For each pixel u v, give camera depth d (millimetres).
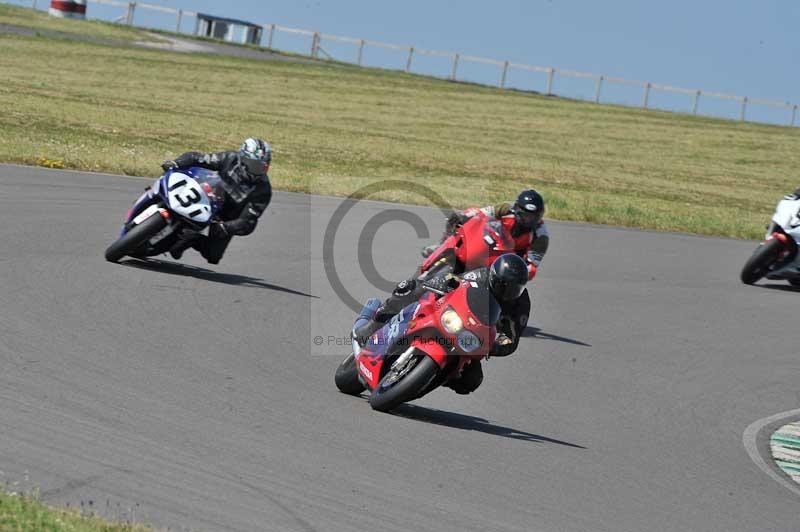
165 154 84938
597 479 26641
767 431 35219
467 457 26453
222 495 20656
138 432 23562
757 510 26297
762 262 64438
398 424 28453
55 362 28094
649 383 39406
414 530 20703
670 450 31031
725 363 44438
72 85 134250
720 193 121375
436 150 123562
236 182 43250
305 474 22812
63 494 19203
